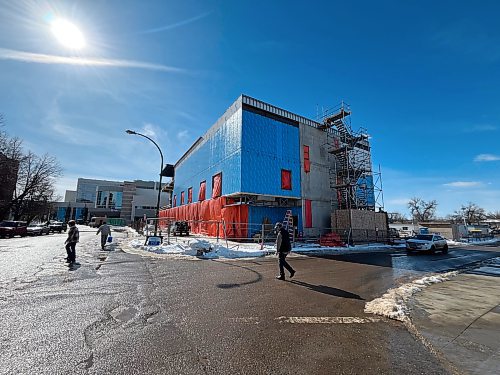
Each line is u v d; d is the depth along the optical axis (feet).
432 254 61.36
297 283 26.40
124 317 15.71
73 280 24.93
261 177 77.15
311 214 87.92
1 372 9.73
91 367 10.21
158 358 11.01
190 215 115.85
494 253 67.31
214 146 95.14
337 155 99.86
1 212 124.16
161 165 66.85
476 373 10.41
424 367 10.82
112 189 334.03
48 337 12.81
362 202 97.30
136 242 61.77
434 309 18.86
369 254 57.36
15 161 128.36
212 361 10.86
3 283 23.43
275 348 12.21
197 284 24.63
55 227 142.51
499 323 16.12
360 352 12.05
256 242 69.15
